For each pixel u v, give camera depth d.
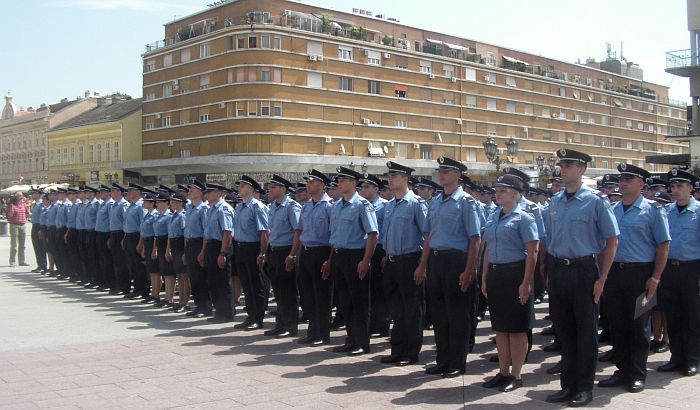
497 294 6.69
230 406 6.08
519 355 6.75
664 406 6.07
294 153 42.97
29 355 8.20
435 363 7.90
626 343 6.79
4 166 74.00
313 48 43.91
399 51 48.44
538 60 61.41
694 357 7.35
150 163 47.19
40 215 17.66
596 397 6.42
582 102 63.75
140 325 10.37
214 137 44.22
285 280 9.63
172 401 6.23
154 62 49.75
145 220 12.55
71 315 11.23
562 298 6.35
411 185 11.30
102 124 54.47
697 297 7.34
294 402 6.22
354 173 8.65
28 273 17.80
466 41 55.06
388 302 8.16
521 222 6.56
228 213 10.74
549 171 30.50
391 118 48.03
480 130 54.12
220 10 45.09
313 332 9.11
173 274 12.11
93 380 6.99
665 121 75.31
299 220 9.43
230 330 10.05
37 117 66.62
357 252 8.47
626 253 6.90
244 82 42.28
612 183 10.31
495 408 6.06
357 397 6.40
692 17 35.09
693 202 7.70
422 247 7.94
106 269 14.30
